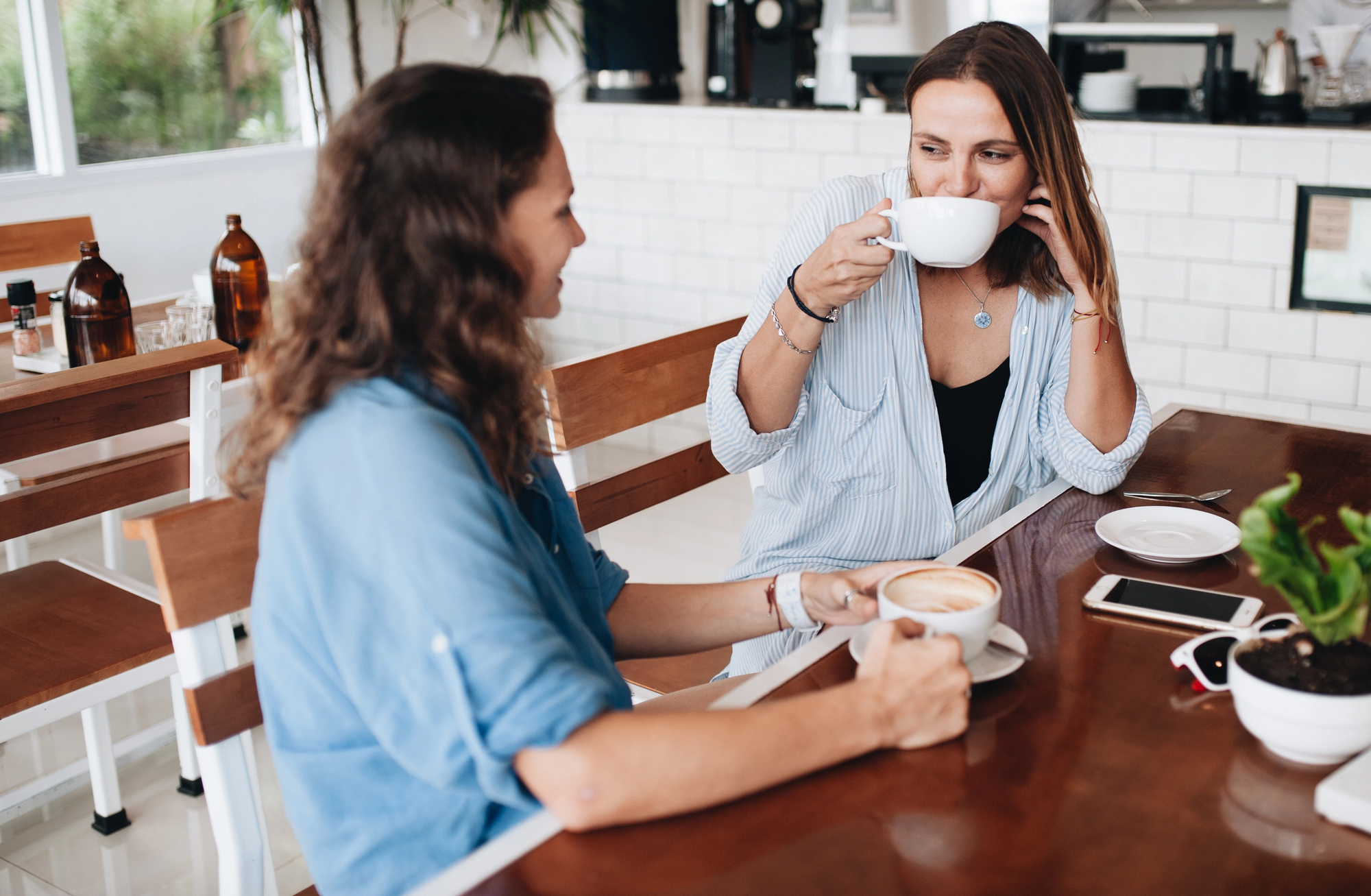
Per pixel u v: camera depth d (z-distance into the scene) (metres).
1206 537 1.25
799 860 0.75
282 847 2.06
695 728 0.80
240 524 1.16
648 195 4.16
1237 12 4.11
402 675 0.81
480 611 0.79
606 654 1.12
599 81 4.24
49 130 3.61
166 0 3.90
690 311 4.18
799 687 0.97
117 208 3.74
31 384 1.75
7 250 2.99
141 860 2.05
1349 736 0.80
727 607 1.21
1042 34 3.37
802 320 1.37
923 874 0.73
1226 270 3.25
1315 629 0.81
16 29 3.55
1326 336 3.16
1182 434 1.62
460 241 0.86
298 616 0.88
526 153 0.88
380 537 0.81
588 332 4.45
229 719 1.15
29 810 2.20
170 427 2.69
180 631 1.13
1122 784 0.81
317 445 0.84
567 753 0.78
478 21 4.59
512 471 0.98
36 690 1.67
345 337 0.87
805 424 1.55
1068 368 1.51
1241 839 0.76
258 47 4.18
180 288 3.94
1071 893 0.71
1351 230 3.05
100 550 3.46
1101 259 1.42
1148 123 3.27
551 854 0.77
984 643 0.94
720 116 3.92
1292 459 1.50
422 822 0.91
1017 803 0.80
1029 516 1.34
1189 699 0.93
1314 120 3.13
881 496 1.54
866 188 1.57
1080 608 1.10
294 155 4.20
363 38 4.30
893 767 0.84
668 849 0.77
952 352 1.55
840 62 3.80
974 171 1.39
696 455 1.75
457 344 0.88
